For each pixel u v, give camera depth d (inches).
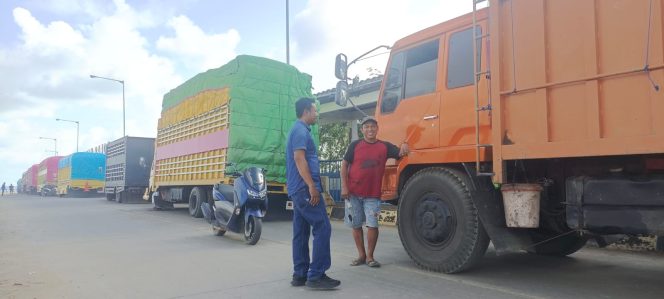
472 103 214.2
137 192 972.6
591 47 167.5
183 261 267.0
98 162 1445.6
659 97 150.6
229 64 505.4
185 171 592.7
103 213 636.7
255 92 502.0
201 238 368.2
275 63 521.0
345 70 270.7
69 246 328.2
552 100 178.9
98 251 305.3
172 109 652.7
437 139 227.6
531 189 188.9
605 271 231.0
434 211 222.4
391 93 257.9
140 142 966.4
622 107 159.5
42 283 217.3
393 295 187.6
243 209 339.6
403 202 237.9
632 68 156.6
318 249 197.0
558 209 199.8
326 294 190.9
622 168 173.0
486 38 209.0
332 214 536.1
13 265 259.9
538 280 211.5
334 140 821.9
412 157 237.3
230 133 482.0
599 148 164.2
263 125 504.7
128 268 248.7
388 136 255.6
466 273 224.7
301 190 197.3
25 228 448.5
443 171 220.7
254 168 346.0
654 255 273.1
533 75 184.2
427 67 239.5
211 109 527.8
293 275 206.1
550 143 178.4
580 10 171.8
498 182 193.2
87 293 198.7
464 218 208.8
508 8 194.2
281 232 405.4
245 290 198.8
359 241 245.9
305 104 207.6
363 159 239.5
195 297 189.3
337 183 584.1
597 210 173.2
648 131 153.3
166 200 679.1
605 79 164.1
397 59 257.0
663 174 161.3
